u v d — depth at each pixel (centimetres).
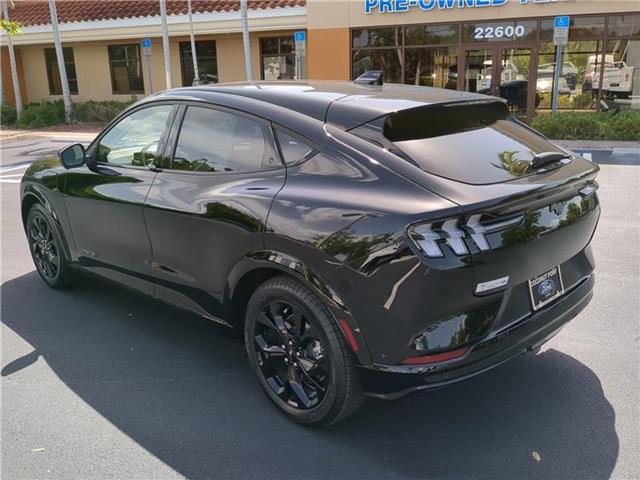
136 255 399
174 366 384
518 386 352
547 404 333
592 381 355
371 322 271
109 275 434
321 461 291
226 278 334
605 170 1053
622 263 556
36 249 518
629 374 362
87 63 2256
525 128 357
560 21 1417
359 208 274
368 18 1722
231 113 347
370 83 387
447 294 257
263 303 318
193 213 344
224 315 348
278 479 279
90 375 373
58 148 1562
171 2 2044
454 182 271
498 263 266
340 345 286
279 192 307
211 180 346
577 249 322
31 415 330
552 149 339
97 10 2142
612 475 275
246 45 1609
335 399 293
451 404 336
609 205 788
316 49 1797
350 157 292
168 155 378
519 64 1638
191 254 354
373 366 276
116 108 2059
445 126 316
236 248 321
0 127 2067
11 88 2405
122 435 312
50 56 2325
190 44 2078
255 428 317
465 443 302
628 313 446
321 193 291
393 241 260
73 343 416
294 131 316
